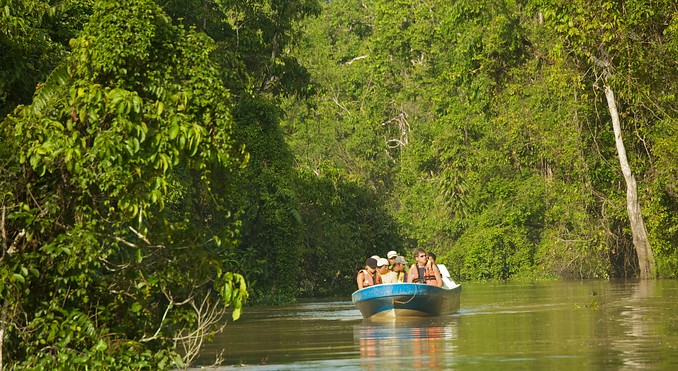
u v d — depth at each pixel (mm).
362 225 55625
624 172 53562
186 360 16531
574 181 61062
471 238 74000
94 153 14266
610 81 44781
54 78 15570
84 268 14930
